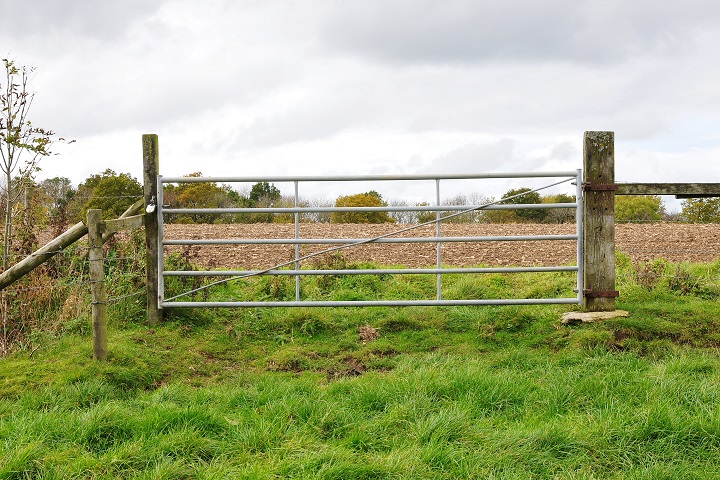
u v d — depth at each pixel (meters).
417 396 5.07
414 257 14.95
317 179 7.46
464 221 28.94
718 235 21.12
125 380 5.96
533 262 13.91
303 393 5.42
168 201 30.66
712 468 4.04
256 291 9.00
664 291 8.64
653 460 4.14
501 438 4.34
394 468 3.93
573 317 7.30
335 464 3.91
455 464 4.05
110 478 3.87
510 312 7.66
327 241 7.46
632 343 6.72
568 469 4.06
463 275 10.02
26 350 6.57
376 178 7.48
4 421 4.73
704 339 6.88
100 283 6.20
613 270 7.56
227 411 5.11
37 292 7.23
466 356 6.64
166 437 4.32
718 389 5.13
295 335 7.52
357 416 4.84
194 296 8.45
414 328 7.63
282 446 4.28
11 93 7.11
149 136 7.62
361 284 9.39
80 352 6.39
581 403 5.11
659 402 4.77
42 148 7.28
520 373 5.97
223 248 16.02
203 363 6.74
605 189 7.49
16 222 8.16
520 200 27.28
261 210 7.47
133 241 8.73
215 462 4.11
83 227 6.82
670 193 7.54
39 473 3.90
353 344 7.21
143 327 7.52
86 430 4.42
